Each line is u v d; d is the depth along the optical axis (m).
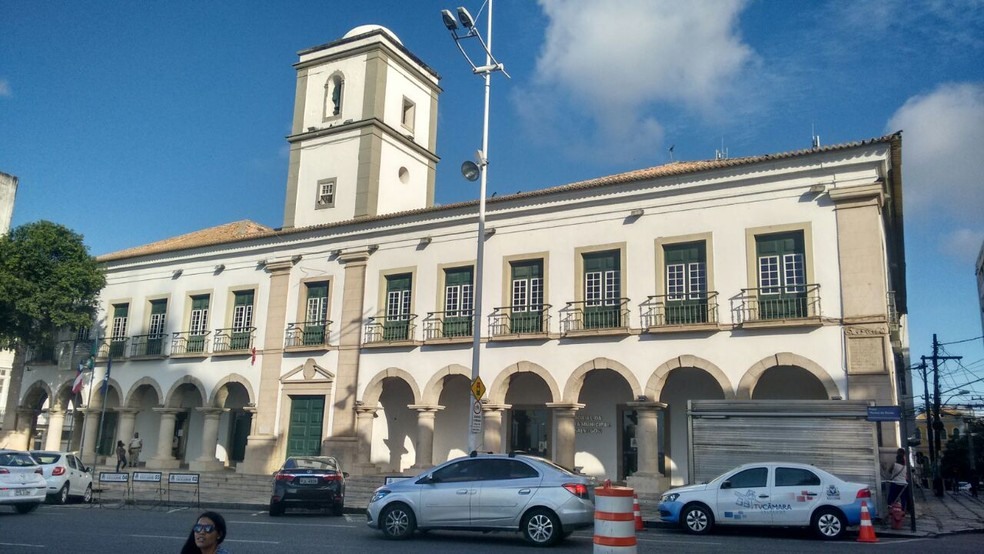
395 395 27.08
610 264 22.28
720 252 20.56
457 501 12.80
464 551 11.54
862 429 16.25
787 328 19.23
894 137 18.59
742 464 16.86
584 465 23.12
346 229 27.45
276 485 17.73
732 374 19.73
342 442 25.58
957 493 37.47
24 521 14.84
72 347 33.44
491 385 23.22
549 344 22.53
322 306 27.75
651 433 20.45
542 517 12.34
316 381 26.83
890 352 18.73
